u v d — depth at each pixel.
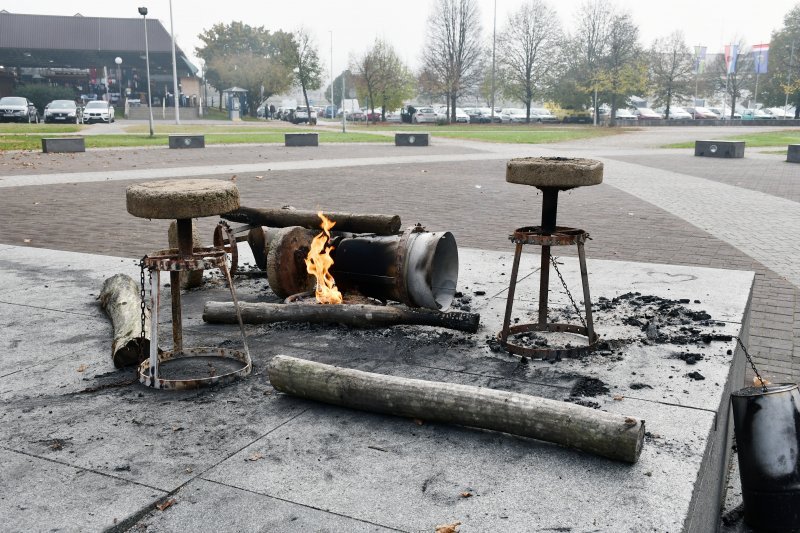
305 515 2.66
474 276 7.03
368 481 2.92
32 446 3.27
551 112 78.94
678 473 2.95
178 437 3.36
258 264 7.04
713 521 3.69
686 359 4.32
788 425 3.57
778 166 24.55
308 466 3.05
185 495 2.81
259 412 3.67
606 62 69.94
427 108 78.50
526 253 8.59
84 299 6.08
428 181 18.38
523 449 3.22
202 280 6.64
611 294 6.20
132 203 4.08
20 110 51.12
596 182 4.39
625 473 2.96
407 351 4.64
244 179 18.31
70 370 4.35
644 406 3.64
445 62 73.81
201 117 77.62
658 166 24.47
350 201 14.24
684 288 6.36
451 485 2.88
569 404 3.21
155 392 3.97
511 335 5.01
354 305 5.19
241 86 86.44
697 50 77.50
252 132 46.34
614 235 10.59
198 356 4.59
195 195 4.02
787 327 6.68
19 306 5.84
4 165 21.83
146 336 4.63
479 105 107.81
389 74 77.12
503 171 21.48
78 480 2.94
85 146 29.97
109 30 82.88
